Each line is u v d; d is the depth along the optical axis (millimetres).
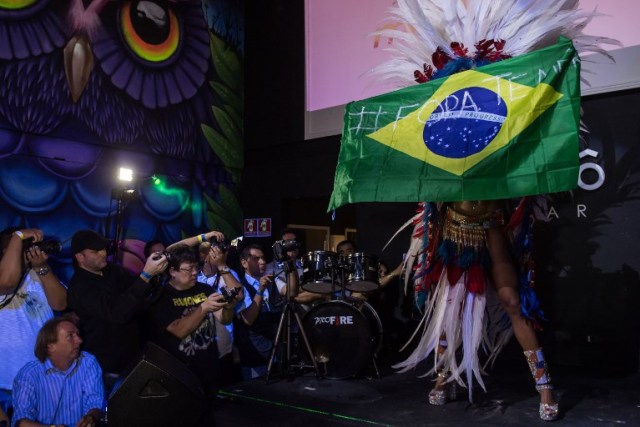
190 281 3148
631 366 4227
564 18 2830
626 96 4348
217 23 6574
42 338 2670
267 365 4141
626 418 2721
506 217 3008
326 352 4023
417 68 3219
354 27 5820
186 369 2391
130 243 5555
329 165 6168
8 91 4664
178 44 6113
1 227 4582
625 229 4312
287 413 3088
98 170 5336
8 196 4645
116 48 5508
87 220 5223
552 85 2582
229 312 3197
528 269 2871
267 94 6660
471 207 2891
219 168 6602
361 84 5730
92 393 2746
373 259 4219
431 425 2662
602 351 4355
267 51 6676
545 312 4605
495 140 2625
